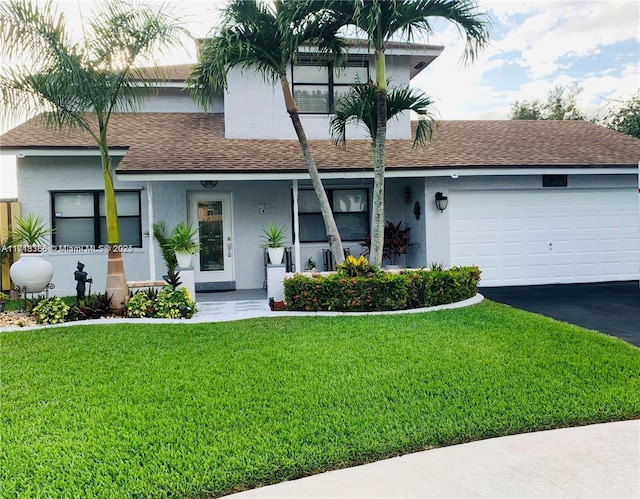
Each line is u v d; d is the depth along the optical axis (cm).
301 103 1298
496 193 1227
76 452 373
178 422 425
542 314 871
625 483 329
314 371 551
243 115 1282
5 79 822
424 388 495
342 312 895
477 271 1024
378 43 864
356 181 1304
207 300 1095
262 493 323
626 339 689
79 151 1155
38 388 512
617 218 1277
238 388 502
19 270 952
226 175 1020
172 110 1469
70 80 813
